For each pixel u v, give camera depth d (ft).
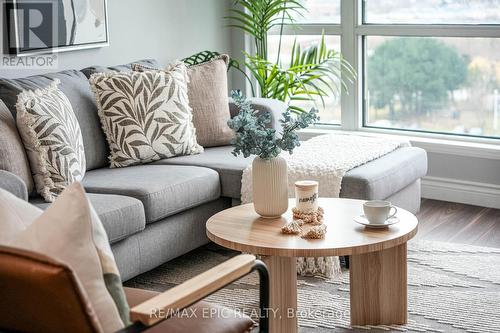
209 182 12.08
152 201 10.96
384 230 9.09
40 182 10.81
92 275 5.75
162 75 13.15
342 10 16.65
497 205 15.10
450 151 15.47
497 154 14.92
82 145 11.65
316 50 16.14
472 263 11.93
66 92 12.34
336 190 11.68
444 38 15.58
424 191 15.94
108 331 5.74
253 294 10.87
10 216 6.40
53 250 5.68
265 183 9.53
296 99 16.29
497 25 15.01
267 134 9.44
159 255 11.29
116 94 12.66
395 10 16.17
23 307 5.26
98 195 10.83
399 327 9.76
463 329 9.65
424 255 12.34
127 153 12.62
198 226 12.09
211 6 17.19
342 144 13.42
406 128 16.46
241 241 8.82
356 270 9.76
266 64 16.70
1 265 5.05
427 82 15.98
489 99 15.28
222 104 14.07
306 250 8.48
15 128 10.92
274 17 17.63
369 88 16.79
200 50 17.04
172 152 12.98
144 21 15.58
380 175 11.96
